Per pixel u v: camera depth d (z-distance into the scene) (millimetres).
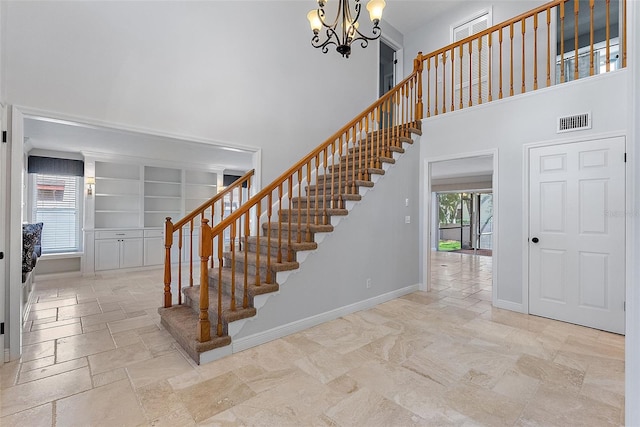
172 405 1880
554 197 3332
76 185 5996
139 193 6441
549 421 1730
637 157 796
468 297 4195
